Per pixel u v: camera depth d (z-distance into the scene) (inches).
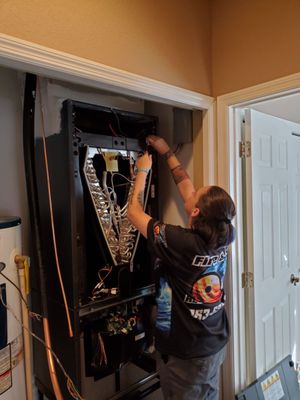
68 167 53.9
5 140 62.2
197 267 49.0
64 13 43.1
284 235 84.0
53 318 59.4
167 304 52.6
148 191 66.4
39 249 55.4
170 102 58.5
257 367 70.7
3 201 62.1
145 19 53.2
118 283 60.4
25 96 54.7
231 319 65.4
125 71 49.6
